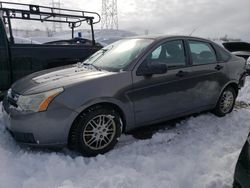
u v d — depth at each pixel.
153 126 4.43
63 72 3.87
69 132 3.29
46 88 3.27
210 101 4.63
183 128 4.38
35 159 3.25
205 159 3.35
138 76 3.64
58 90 3.20
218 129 4.37
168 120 4.23
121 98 3.51
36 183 2.81
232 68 4.88
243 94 7.01
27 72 5.13
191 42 4.38
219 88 4.71
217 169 3.12
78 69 3.99
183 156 3.44
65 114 3.19
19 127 3.23
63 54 5.49
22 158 3.26
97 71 3.74
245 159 2.29
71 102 3.20
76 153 3.50
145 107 3.76
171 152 3.57
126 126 3.68
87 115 3.30
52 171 3.03
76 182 2.85
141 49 3.87
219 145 3.74
